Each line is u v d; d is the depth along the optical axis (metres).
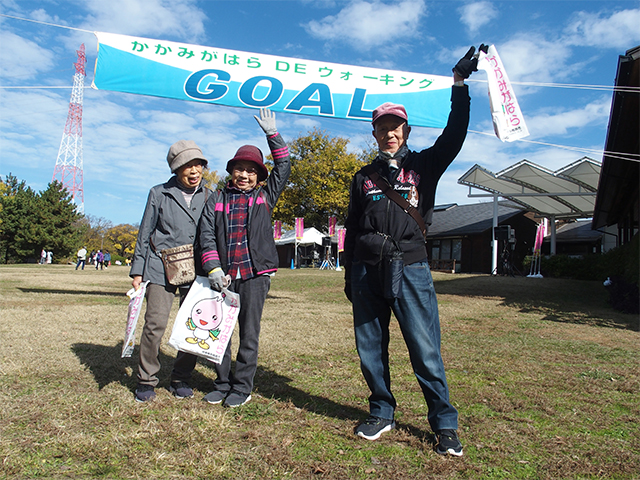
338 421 2.34
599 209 12.95
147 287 2.69
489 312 7.88
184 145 2.76
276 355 3.88
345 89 5.82
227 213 2.66
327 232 34.25
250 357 2.61
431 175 2.21
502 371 3.52
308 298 9.94
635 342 5.11
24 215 37.84
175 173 2.82
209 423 2.21
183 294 2.85
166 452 1.89
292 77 5.74
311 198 33.25
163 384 2.96
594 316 7.60
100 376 3.03
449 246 25.23
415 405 2.63
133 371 3.21
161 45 5.54
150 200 2.75
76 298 8.14
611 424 2.41
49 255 36.62
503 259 18.22
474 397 2.81
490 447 2.06
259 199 2.74
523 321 6.80
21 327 4.74
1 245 37.72
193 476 1.70
